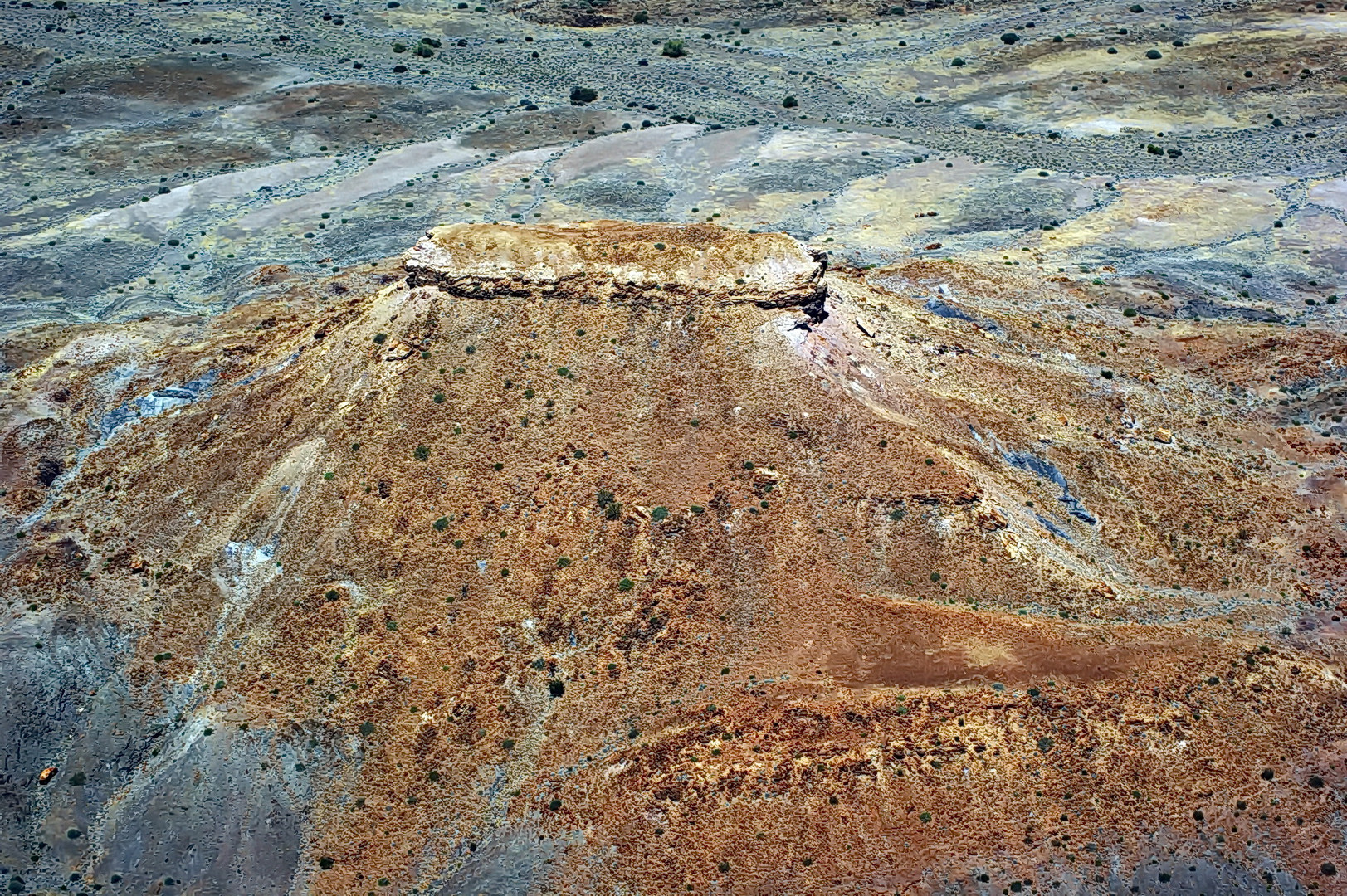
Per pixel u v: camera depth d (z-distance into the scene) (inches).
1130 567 3590.1
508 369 3754.9
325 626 3351.4
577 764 3063.5
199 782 3085.6
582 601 3336.6
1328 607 3496.6
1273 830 2888.8
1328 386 4436.5
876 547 3437.5
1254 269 5423.2
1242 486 3902.6
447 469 3595.0
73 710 3280.0
